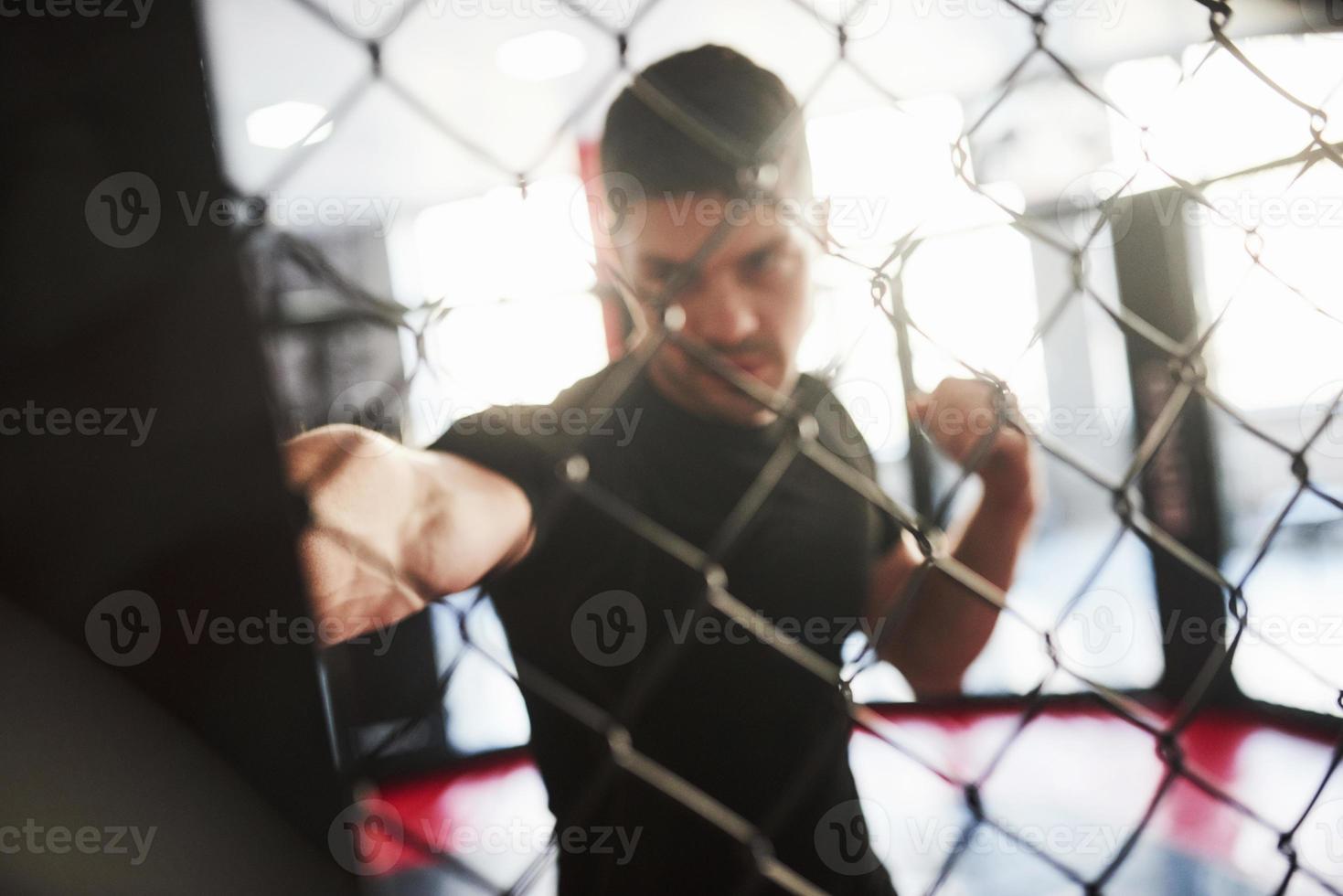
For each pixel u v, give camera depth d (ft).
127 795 1.11
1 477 1.06
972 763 10.89
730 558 3.08
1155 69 8.70
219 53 1.28
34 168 1.07
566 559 2.86
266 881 1.17
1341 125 4.07
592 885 2.94
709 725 3.03
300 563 1.17
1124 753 11.69
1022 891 7.75
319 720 1.19
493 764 11.96
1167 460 13.24
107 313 1.10
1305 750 11.93
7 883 1.07
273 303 1.39
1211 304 11.29
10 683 1.06
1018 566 3.49
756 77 2.81
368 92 1.56
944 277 4.04
